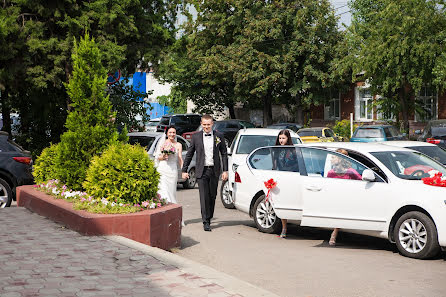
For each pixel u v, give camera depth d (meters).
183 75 39.41
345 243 8.99
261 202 9.98
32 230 8.18
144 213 7.71
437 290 5.87
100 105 9.56
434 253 7.48
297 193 9.09
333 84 34.78
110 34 20.48
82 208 8.34
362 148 8.80
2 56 18.83
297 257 7.71
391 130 22.00
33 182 12.19
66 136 9.31
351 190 8.37
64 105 23.47
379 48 26.58
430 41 25.88
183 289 5.26
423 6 25.81
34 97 22.81
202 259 7.52
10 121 23.80
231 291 5.20
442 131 17.64
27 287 5.24
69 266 6.09
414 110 30.27
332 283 6.21
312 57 34.22
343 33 34.66
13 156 11.97
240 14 36.12
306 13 34.03
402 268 6.99
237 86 35.62
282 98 38.78
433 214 7.45
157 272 5.90
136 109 24.59
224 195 13.30
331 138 21.84
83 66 9.59
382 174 8.27
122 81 24.30
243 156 12.90
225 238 9.24
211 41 38.75
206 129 10.02
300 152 9.33
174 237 8.14
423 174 8.26
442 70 25.03
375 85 29.22
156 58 22.14
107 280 5.55
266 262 7.36
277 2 34.56
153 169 8.51
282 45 34.97
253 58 34.97
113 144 9.04
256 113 46.75
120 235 7.69
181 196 15.27
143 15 21.86
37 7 19.20
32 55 19.55
